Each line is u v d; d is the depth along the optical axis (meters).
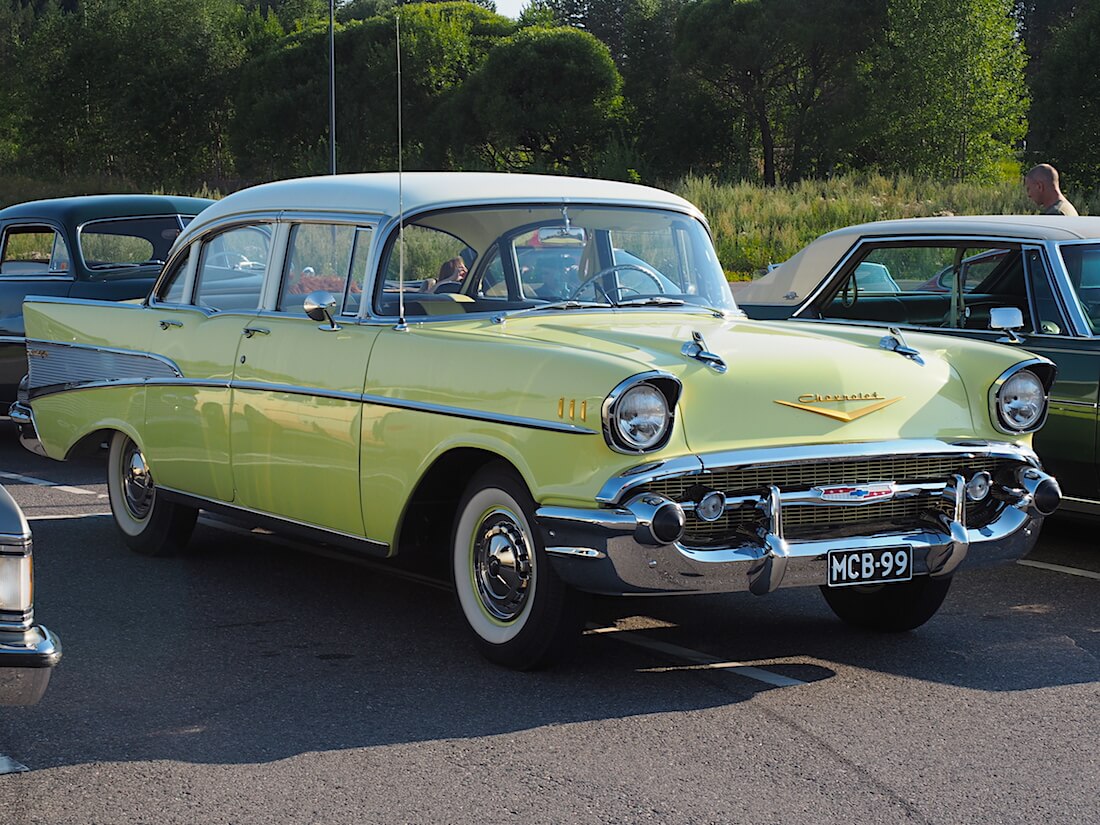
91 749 4.04
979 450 4.74
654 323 5.27
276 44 77.00
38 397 7.16
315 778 3.81
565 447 4.37
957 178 57.62
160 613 5.66
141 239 10.22
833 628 5.48
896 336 4.98
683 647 5.18
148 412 6.38
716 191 33.44
